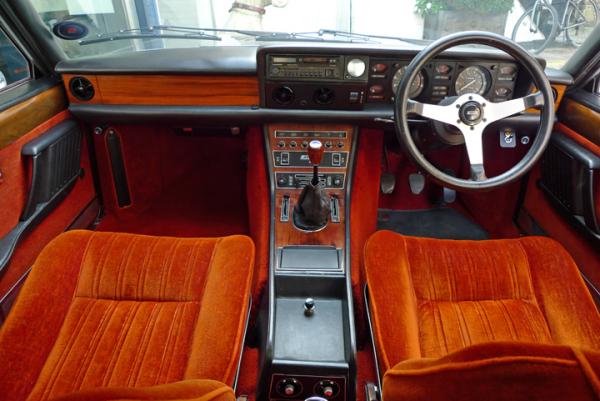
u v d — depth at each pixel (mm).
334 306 1438
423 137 1649
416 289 1267
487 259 1306
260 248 1600
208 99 1653
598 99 1547
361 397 1418
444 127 1462
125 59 1681
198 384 678
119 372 1013
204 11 1679
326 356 1292
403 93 1302
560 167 1637
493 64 1517
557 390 570
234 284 1168
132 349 1058
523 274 1276
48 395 957
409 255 1325
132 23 1682
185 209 2215
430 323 1181
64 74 1633
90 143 1925
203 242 1318
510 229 2016
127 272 1217
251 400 1394
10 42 1507
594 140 1489
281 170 1681
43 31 1544
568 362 582
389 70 1556
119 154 1964
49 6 1523
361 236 1750
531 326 1162
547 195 1743
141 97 1674
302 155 1684
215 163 2424
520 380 588
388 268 1262
